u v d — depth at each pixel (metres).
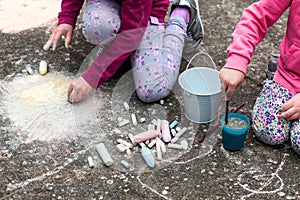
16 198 1.74
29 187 1.78
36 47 2.48
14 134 2.00
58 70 2.35
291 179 1.84
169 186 1.80
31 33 2.59
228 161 1.91
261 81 2.31
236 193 1.78
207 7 2.85
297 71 1.99
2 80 2.28
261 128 1.95
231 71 1.88
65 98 2.19
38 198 1.74
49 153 1.92
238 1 2.91
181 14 2.42
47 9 2.79
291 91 2.01
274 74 2.14
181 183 1.81
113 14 2.26
